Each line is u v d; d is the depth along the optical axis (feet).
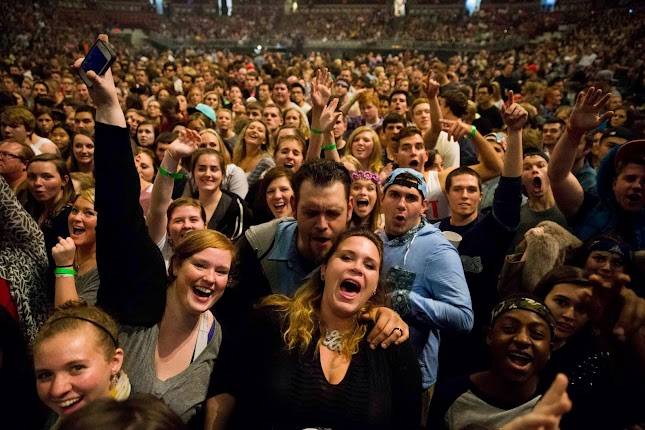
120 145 6.48
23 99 29.84
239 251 8.22
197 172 12.19
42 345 5.52
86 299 9.13
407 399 6.01
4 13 94.43
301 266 7.87
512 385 6.64
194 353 6.77
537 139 16.78
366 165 15.05
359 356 5.99
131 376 6.40
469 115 21.03
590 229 9.82
